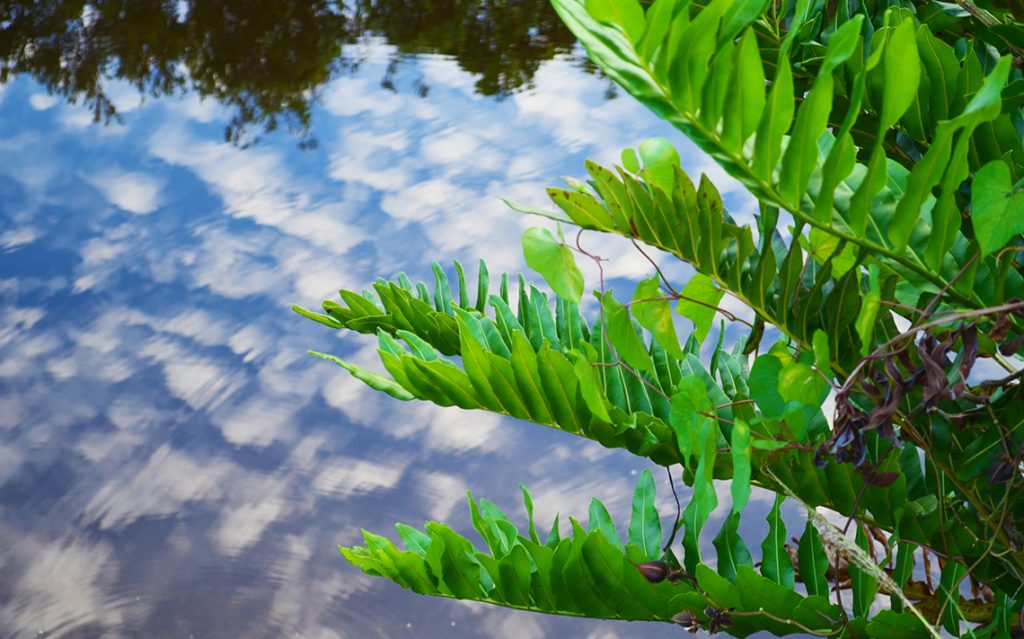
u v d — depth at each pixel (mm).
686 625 2223
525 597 2283
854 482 2225
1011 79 2312
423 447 6594
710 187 1997
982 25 2371
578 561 2240
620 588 2244
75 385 7160
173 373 7227
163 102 11164
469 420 6883
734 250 2055
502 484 6227
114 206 9211
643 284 1954
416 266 7879
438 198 8789
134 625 5254
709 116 1828
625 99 10492
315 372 7266
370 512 5945
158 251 8602
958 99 2209
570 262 1948
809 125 1818
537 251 1947
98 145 10359
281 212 8914
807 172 1838
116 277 8219
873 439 2205
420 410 6965
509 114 10227
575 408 2307
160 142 10383
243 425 6629
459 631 5332
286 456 6465
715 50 1817
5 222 9062
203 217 8898
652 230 2012
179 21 13172
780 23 2420
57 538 5883
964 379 1834
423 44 12109
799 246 2025
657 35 1805
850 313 2033
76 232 8734
